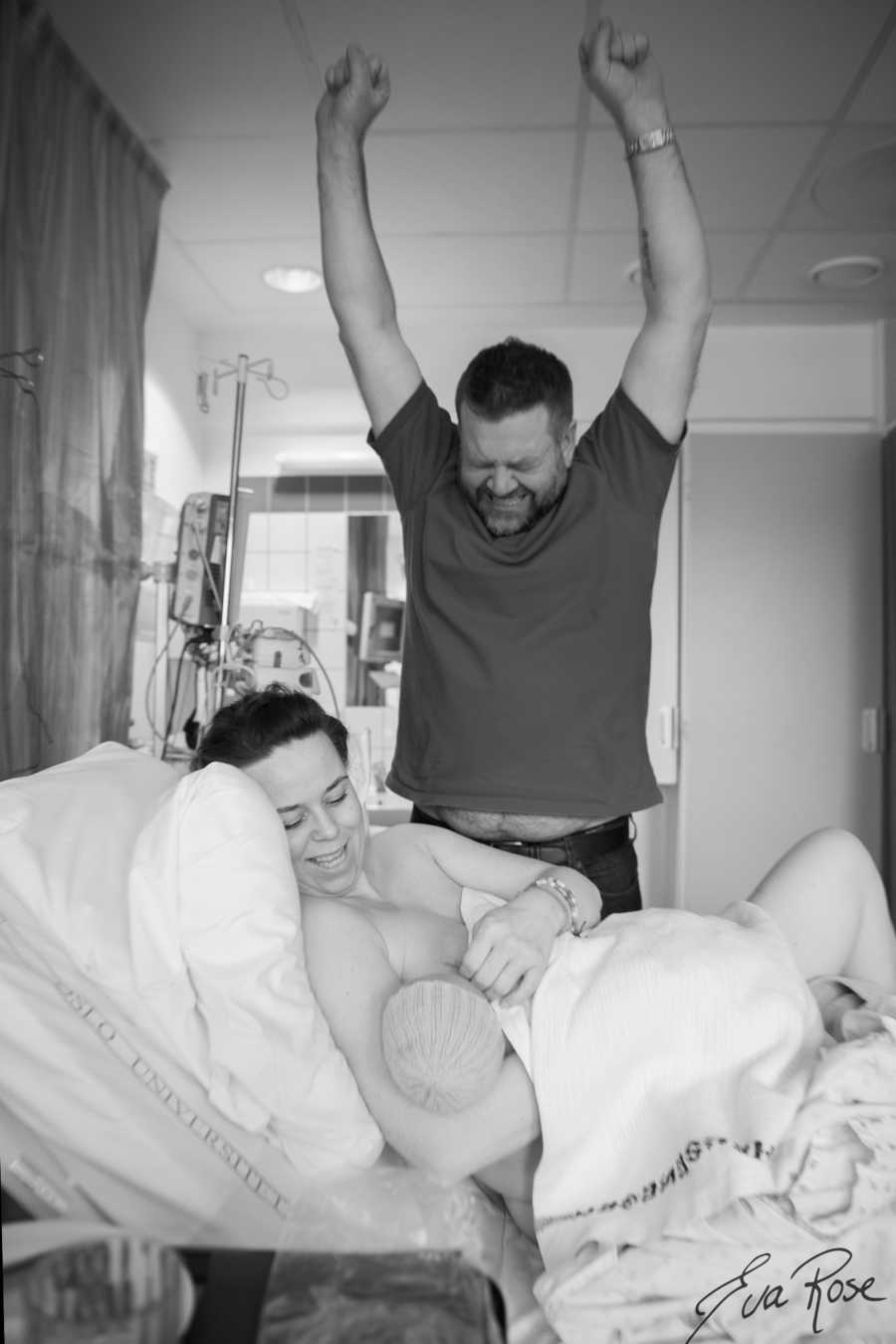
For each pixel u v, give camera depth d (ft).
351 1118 3.07
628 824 5.40
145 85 7.93
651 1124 3.09
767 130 8.48
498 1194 3.46
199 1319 2.15
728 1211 2.83
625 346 12.87
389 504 13.05
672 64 7.64
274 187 9.48
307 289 11.74
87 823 3.62
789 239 10.41
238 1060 3.08
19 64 6.64
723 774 12.29
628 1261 2.84
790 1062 3.23
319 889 3.98
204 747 3.93
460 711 5.02
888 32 7.24
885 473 12.27
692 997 3.27
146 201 8.95
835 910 4.28
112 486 8.16
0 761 6.35
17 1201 2.65
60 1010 3.27
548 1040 3.20
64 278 7.27
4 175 6.46
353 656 13.03
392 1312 2.17
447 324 12.78
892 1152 2.91
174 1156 3.09
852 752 12.23
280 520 13.15
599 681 5.03
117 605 8.23
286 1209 2.96
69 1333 1.98
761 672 12.34
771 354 12.76
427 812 5.38
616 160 8.90
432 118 8.30
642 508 5.14
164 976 3.17
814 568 12.38
